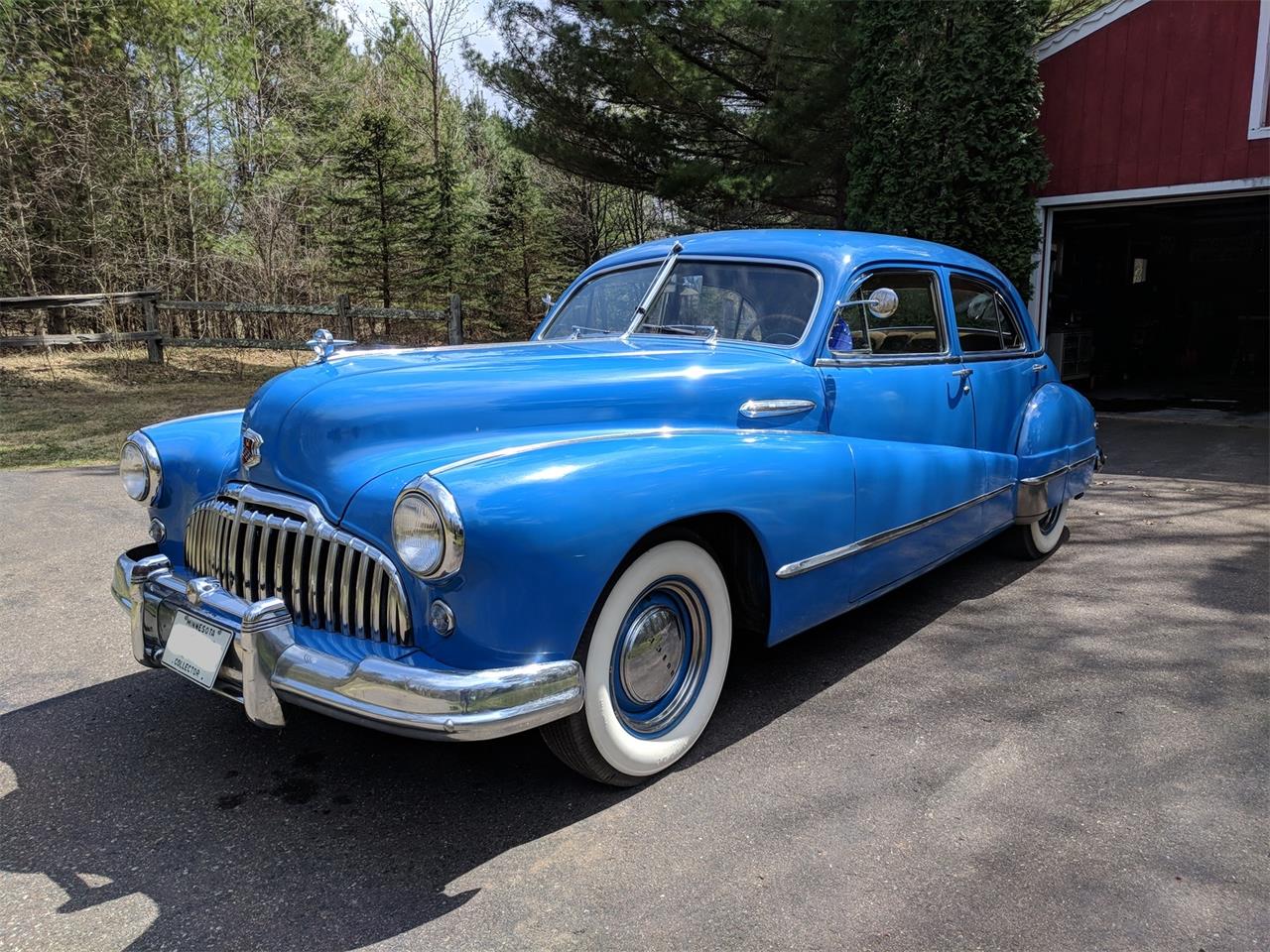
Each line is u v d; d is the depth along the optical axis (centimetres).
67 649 384
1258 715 320
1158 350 1744
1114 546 551
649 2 1141
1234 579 482
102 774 281
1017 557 517
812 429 330
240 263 1869
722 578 289
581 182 2458
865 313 364
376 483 241
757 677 356
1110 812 258
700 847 243
